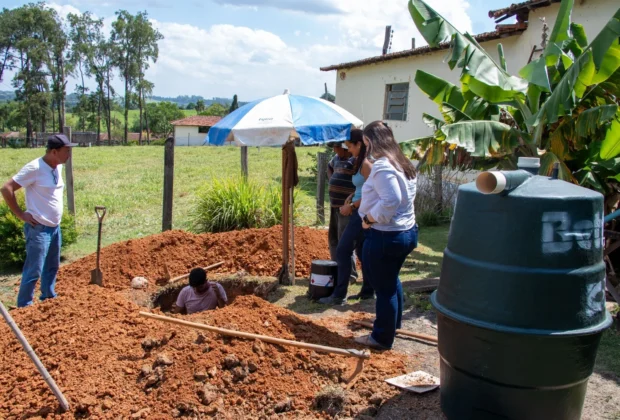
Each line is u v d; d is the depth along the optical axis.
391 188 4.06
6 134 86.12
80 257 8.62
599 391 3.96
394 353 4.54
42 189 5.83
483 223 3.08
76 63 81.62
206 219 9.98
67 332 4.38
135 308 4.93
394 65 15.58
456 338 3.22
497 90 6.99
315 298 6.29
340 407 3.66
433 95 8.07
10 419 3.53
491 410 3.19
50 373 3.92
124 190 17.23
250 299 4.84
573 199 2.96
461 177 12.00
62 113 79.69
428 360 4.47
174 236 7.95
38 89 76.19
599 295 3.06
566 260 2.94
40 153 38.03
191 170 23.97
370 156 4.29
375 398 3.74
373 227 4.27
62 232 8.87
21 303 5.86
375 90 16.67
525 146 6.90
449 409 3.43
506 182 2.94
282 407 3.63
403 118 15.47
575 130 6.19
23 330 4.59
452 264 3.25
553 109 6.10
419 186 12.21
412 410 3.67
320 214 11.00
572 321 2.96
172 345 4.09
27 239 5.91
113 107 92.50
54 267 6.23
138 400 3.67
